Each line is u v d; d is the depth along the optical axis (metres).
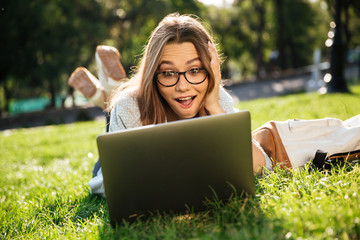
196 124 1.84
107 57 3.35
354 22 36.75
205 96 2.41
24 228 2.45
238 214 1.89
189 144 1.85
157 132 1.82
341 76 11.21
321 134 2.70
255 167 2.51
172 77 2.25
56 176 4.27
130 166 1.83
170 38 2.21
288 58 39.62
